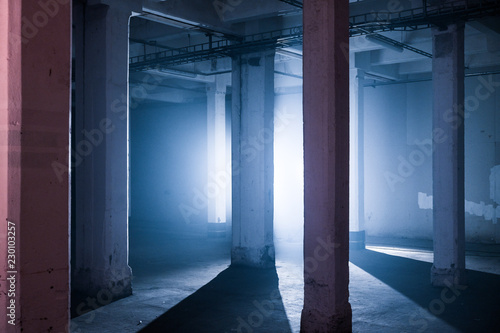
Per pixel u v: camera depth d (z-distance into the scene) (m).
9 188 3.73
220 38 13.91
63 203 4.04
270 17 12.55
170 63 13.70
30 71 3.81
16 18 3.74
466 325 7.84
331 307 6.89
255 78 12.62
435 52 10.58
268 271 12.13
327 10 6.96
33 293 3.85
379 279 11.31
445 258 10.51
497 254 14.64
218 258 14.12
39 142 3.88
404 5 11.02
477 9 9.43
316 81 7.05
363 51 15.83
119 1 9.59
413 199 18.14
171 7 10.81
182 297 9.56
